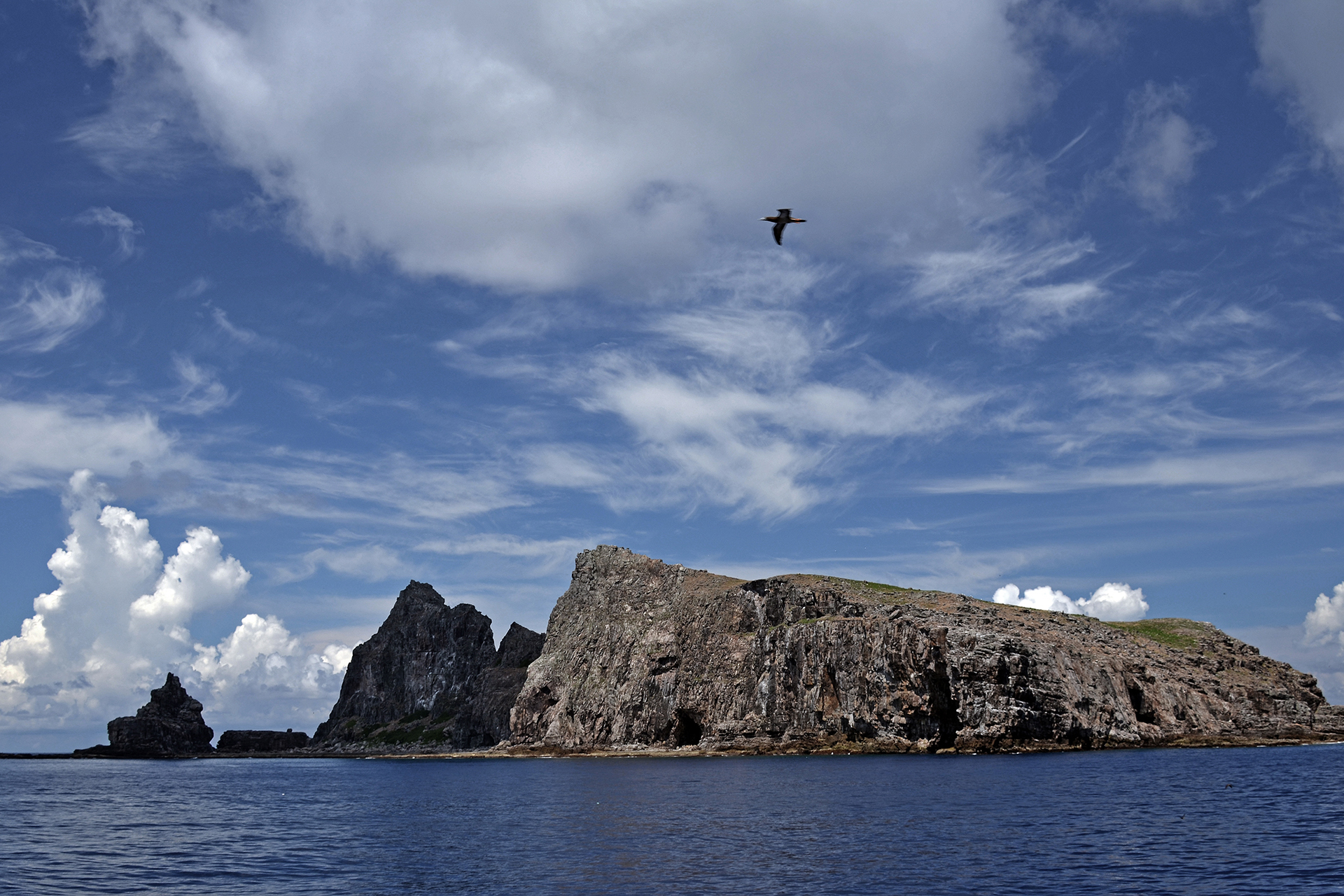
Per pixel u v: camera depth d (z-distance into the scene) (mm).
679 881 55812
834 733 170500
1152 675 175250
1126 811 78938
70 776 199250
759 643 188500
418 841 75500
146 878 61469
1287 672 193750
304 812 102500
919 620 174875
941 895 50750
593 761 185375
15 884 59688
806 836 70812
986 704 153625
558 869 60781
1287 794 87125
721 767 146750
